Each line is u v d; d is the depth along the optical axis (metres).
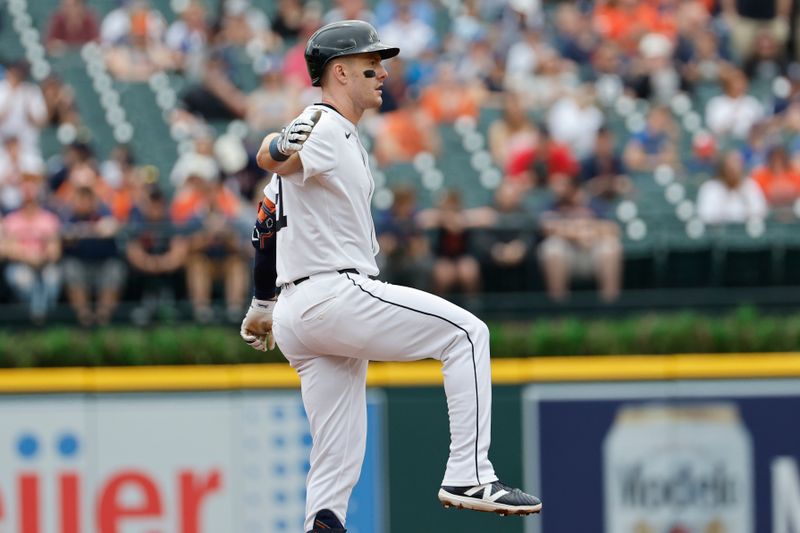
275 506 27.98
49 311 30.94
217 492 27.94
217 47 45.25
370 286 16.12
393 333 16.12
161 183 39.16
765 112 45.28
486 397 16.16
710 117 44.06
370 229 16.56
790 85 45.69
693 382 28.42
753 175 38.12
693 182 39.06
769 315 31.33
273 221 16.73
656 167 40.41
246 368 28.05
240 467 27.95
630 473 28.33
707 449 28.41
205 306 31.44
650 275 33.03
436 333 16.16
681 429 28.39
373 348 16.28
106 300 31.44
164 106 44.09
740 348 28.81
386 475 27.97
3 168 36.94
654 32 48.12
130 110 43.78
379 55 16.34
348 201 16.09
